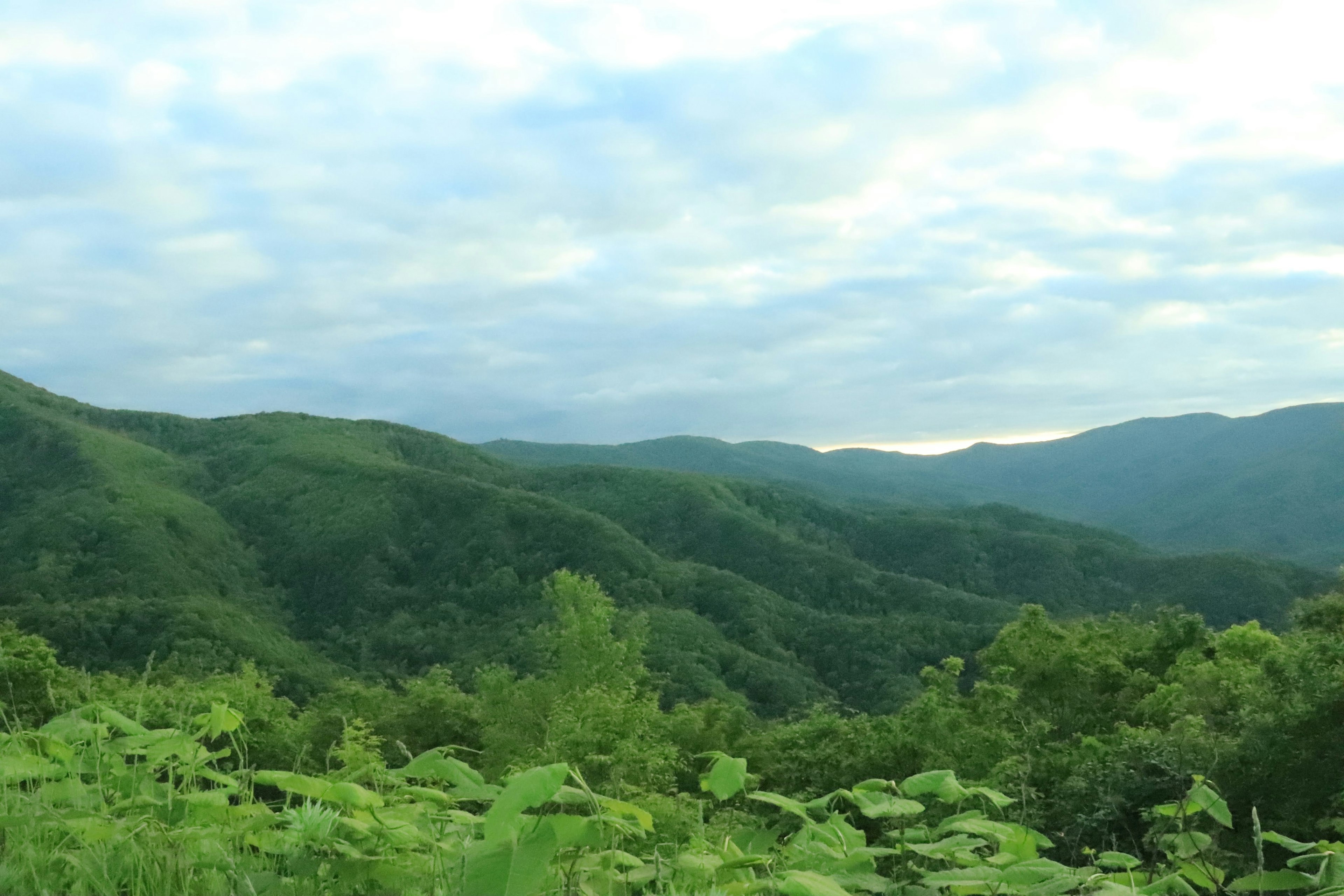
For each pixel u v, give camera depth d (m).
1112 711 24.41
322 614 161.62
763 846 2.79
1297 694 12.70
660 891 2.29
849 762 20.67
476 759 31.59
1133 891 2.26
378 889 2.23
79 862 2.18
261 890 2.17
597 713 23.16
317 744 23.81
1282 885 2.38
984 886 2.37
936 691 23.73
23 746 2.77
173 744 2.76
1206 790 2.80
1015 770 12.34
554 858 2.17
